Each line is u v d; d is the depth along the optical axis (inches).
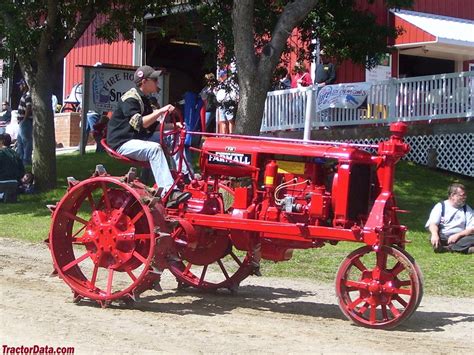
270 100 839.1
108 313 301.0
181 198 319.6
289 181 311.3
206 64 666.8
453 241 463.5
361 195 301.7
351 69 923.4
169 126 341.4
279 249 318.3
